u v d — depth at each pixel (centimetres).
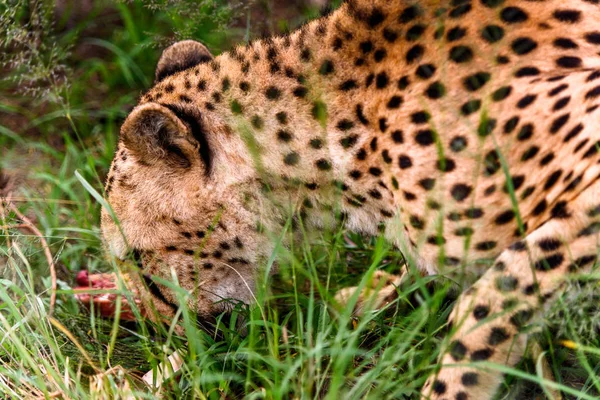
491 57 777
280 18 1377
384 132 798
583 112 736
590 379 768
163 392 797
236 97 841
